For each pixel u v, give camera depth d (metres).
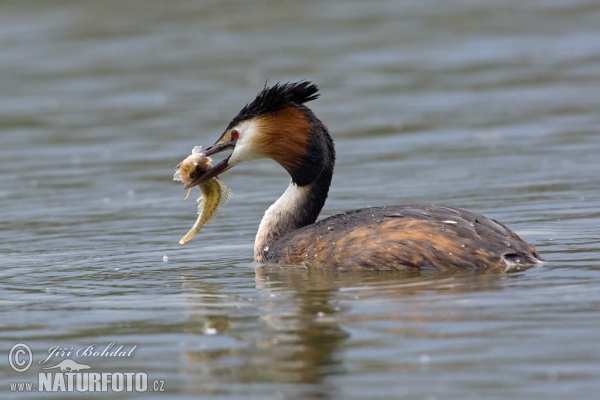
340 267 13.54
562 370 9.31
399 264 13.07
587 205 18.06
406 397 8.91
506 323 10.69
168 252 16.03
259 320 11.49
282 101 15.29
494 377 9.24
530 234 15.76
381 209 14.22
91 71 36.03
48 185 22.69
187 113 29.83
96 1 45.31
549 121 27.02
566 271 12.77
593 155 22.88
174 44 39.16
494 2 44.53
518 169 21.98
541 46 36.84
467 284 12.27
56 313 12.27
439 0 45.47
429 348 10.07
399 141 25.95
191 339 10.93
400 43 38.25
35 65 37.00
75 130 28.58
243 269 14.51
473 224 13.31
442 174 22.02
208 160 15.24
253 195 21.20
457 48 37.12
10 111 31.31
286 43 38.75
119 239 17.31
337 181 22.11
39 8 44.34
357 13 43.59
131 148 26.19
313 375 9.56
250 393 9.23
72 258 15.77
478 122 27.50
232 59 36.66
